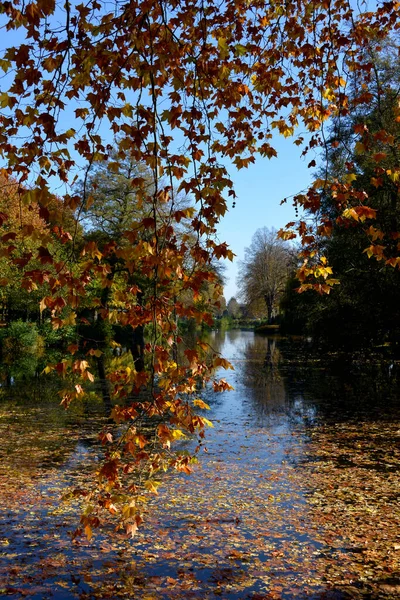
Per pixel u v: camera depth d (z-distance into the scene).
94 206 27.75
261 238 74.19
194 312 4.07
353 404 15.82
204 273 3.84
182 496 7.80
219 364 4.14
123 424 12.95
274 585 5.16
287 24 5.32
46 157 3.70
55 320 3.56
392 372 23.28
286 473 8.97
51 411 14.81
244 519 6.89
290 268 42.75
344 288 22.27
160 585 5.16
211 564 5.61
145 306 4.05
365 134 4.21
